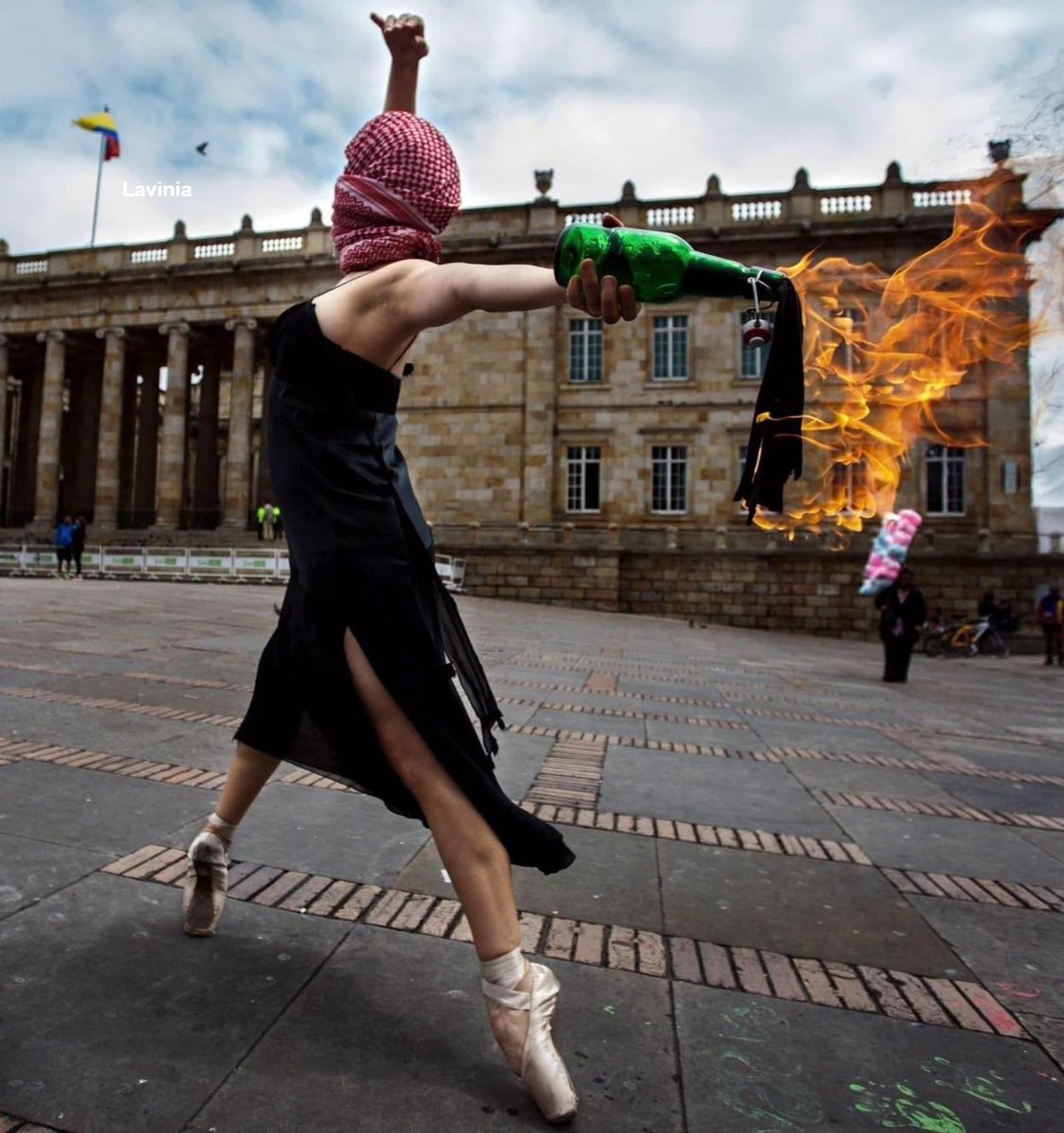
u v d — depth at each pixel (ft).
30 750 13.82
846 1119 5.41
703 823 12.56
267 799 11.96
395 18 6.93
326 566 5.54
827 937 8.57
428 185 5.91
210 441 133.80
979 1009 7.13
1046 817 14.19
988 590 84.58
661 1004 6.91
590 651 43.29
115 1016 6.10
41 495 122.31
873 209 95.81
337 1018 6.26
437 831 5.53
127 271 119.24
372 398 5.77
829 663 50.93
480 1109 5.28
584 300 4.66
